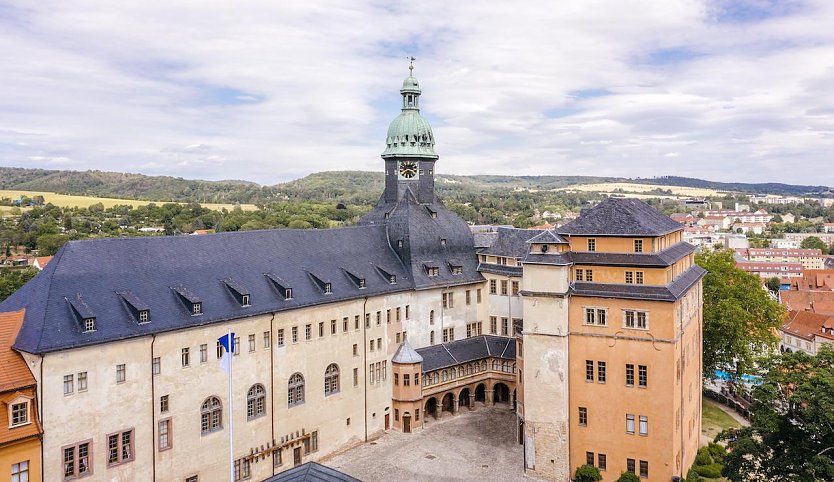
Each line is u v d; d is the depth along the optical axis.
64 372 53.03
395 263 89.38
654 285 64.56
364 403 80.50
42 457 51.75
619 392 65.94
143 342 58.09
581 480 67.25
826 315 143.50
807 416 51.16
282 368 70.19
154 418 58.97
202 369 62.66
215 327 63.69
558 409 68.12
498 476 69.75
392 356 84.75
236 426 65.75
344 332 77.62
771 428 52.94
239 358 65.88
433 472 70.88
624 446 65.81
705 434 85.50
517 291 94.00
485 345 95.38
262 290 70.38
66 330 53.91
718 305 95.88
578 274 69.00
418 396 84.25
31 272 121.94
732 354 97.62
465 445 78.75
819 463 49.69
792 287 196.25
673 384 63.38
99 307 57.34
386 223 94.12
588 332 67.25
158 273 64.06
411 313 87.62
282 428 70.12
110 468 56.00
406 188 98.56
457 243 97.50
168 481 60.06
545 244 68.56
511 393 92.56
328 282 76.25
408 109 99.88
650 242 65.31
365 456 75.88
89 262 60.16
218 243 71.81
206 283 66.69
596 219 69.50
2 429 49.75
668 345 63.44
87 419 54.41
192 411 61.94
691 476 68.31
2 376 50.56
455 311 94.00
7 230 183.75
